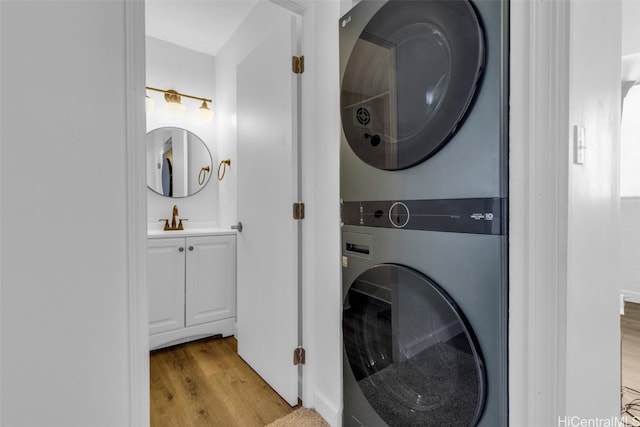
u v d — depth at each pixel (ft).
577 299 2.33
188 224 8.97
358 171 3.71
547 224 2.17
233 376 6.16
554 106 2.16
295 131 5.24
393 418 3.32
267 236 5.94
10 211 2.02
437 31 2.75
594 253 2.61
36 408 2.13
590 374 2.55
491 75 2.38
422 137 2.89
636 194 10.06
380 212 3.41
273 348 5.72
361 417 3.76
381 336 3.46
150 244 6.93
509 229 2.33
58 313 2.21
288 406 5.21
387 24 3.23
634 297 10.07
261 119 6.14
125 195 2.49
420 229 2.96
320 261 4.90
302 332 5.32
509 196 2.33
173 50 8.74
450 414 2.73
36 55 2.09
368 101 3.52
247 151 6.67
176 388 5.72
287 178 5.34
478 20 2.43
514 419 2.30
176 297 7.29
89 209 2.32
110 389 2.43
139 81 2.56
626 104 9.99
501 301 2.36
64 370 2.23
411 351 3.08
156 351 7.20
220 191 9.27
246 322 6.68
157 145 8.50
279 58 5.54
